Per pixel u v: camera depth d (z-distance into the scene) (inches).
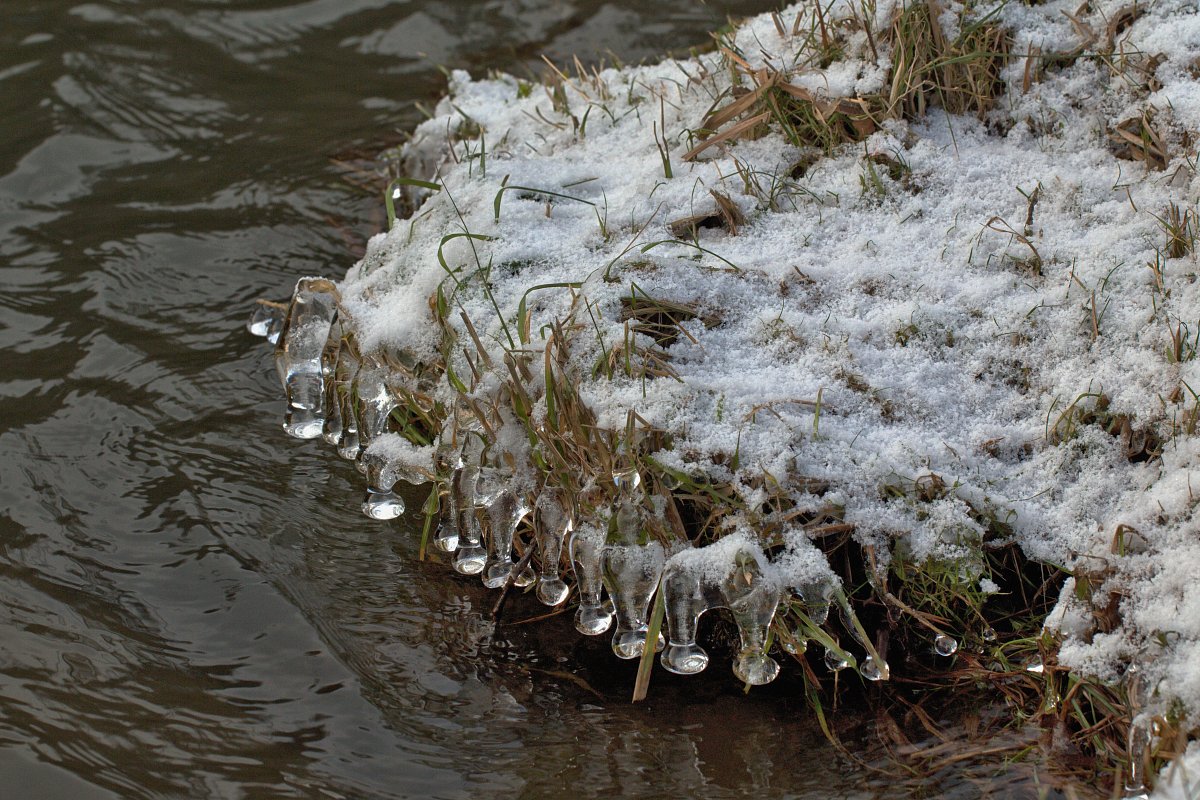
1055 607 96.0
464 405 106.8
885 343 110.0
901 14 130.2
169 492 120.1
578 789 91.2
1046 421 104.6
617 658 103.6
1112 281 111.0
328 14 201.8
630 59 184.5
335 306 123.9
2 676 100.7
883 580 97.9
